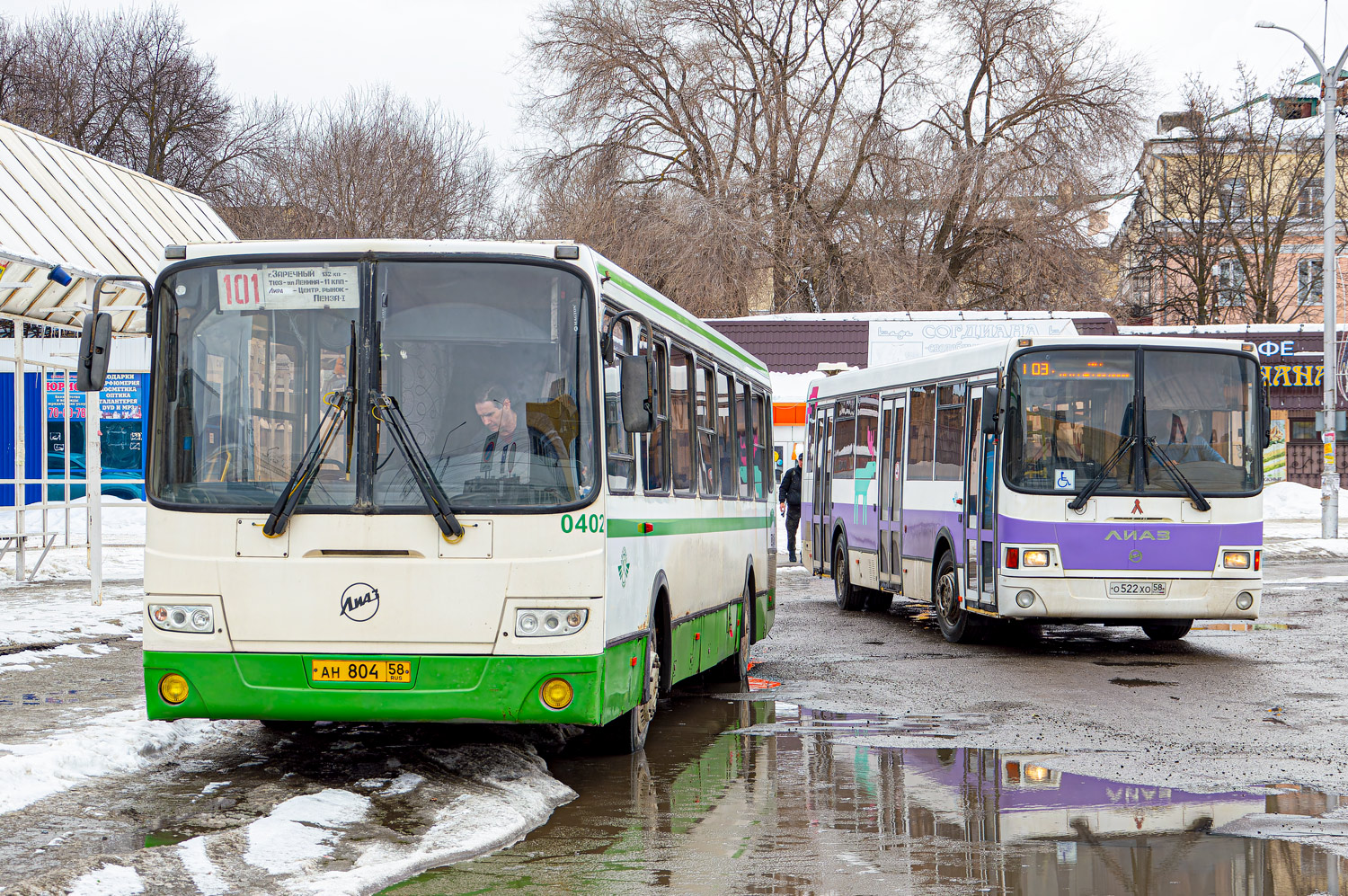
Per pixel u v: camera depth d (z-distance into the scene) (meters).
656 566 9.41
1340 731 9.99
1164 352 14.91
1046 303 42.50
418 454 7.79
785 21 43.19
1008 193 41.69
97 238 17.56
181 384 7.98
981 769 8.66
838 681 12.95
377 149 55.88
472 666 7.68
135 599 18.03
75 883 5.58
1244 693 11.95
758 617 14.45
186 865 5.97
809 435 23.97
